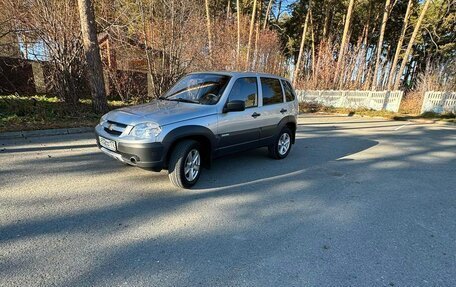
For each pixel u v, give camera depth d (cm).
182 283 230
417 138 932
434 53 2777
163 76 1195
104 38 1253
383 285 239
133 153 374
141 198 384
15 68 1095
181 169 402
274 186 456
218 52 1627
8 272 231
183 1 1188
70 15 966
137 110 424
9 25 906
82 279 229
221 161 584
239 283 233
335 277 246
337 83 2062
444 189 474
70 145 633
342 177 517
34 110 870
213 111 439
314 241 301
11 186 400
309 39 3156
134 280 231
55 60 975
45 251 261
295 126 644
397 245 301
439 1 2398
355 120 1381
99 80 946
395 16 2802
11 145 607
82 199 371
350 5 2098
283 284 235
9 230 291
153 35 1167
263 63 2183
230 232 312
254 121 515
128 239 288
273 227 327
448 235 326
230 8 2539
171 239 292
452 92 1428
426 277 252
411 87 2344
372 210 384
